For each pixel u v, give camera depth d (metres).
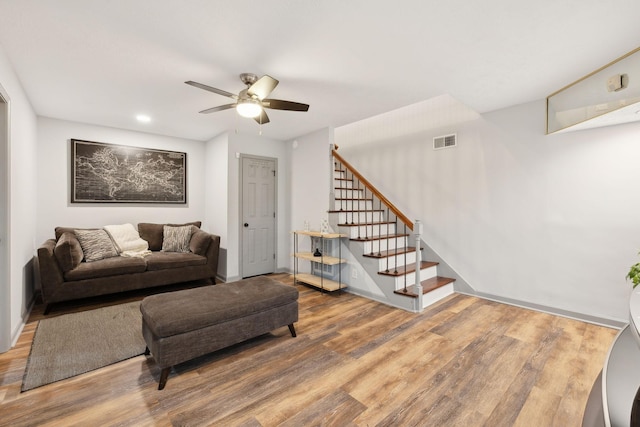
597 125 2.74
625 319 2.71
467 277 3.81
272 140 5.02
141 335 2.63
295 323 2.94
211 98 3.17
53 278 3.09
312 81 2.74
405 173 4.48
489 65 2.42
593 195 2.86
